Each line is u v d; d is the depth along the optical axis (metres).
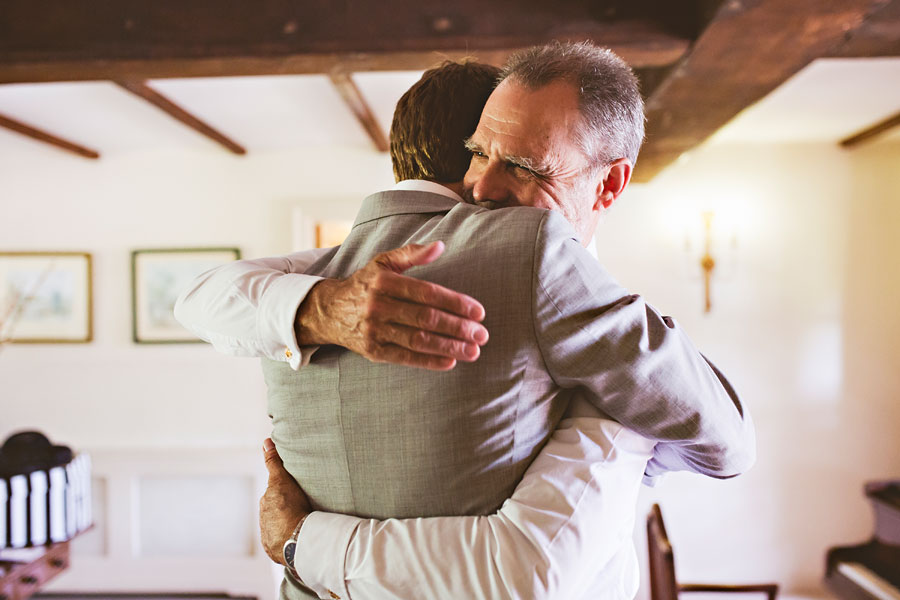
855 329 4.62
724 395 0.86
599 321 0.75
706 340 4.67
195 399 4.73
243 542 4.65
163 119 3.98
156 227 4.77
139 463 4.66
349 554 0.77
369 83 3.32
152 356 4.74
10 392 4.76
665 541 2.58
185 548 4.68
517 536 0.73
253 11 2.10
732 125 4.18
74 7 2.13
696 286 4.68
